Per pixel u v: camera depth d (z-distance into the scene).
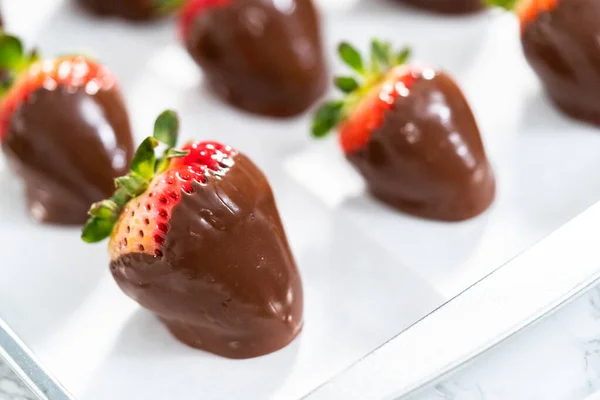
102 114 0.41
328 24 0.47
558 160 0.41
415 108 0.39
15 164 0.41
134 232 0.36
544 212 0.40
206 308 0.36
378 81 0.40
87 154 0.40
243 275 0.36
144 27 0.48
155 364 0.38
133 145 0.41
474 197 0.40
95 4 0.48
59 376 0.37
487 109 0.43
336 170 0.42
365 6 0.48
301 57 0.44
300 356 0.37
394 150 0.40
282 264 0.37
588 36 0.41
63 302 0.39
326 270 0.39
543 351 0.37
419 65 0.41
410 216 0.41
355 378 0.35
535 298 0.36
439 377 0.35
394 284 0.39
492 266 0.39
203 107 0.45
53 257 0.40
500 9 0.47
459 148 0.39
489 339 0.35
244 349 0.37
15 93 0.41
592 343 0.37
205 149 0.37
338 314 0.38
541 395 0.36
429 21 0.47
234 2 0.44
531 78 0.44
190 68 0.46
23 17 0.48
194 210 0.36
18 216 0.42
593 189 0.40
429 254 0.39
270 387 0.37
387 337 0.38
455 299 0.36
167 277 0.36
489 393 0.36
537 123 0.43
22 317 0.39
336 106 0.41
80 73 0.41
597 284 0.37
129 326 0.38
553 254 0.37
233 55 0.44
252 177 0.37
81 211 0.41
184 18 0.45
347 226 0.40
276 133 0.44
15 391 0.38
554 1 0.41
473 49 0.46
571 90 0.42
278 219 0.37
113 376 0.37
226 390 0.37
